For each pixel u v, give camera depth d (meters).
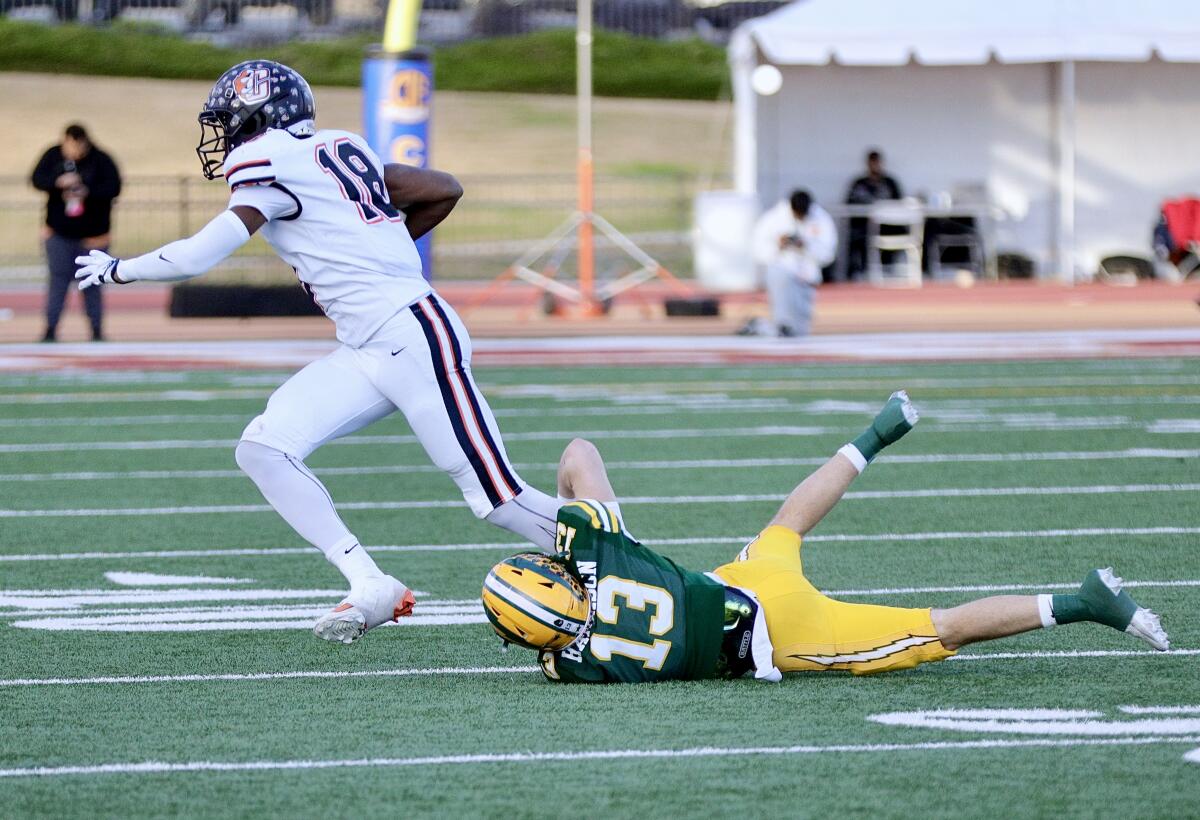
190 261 18.58
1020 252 84.25
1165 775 14.30
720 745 15.31
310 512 19.20
